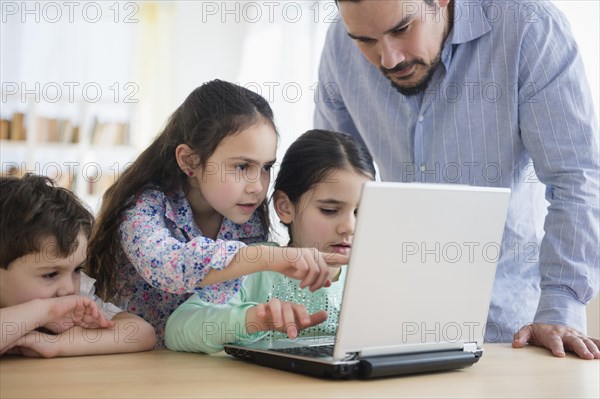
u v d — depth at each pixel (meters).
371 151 1.91
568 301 1.42
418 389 0.93
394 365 0.98
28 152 5.25
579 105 1.54
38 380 0.91
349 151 1.48
